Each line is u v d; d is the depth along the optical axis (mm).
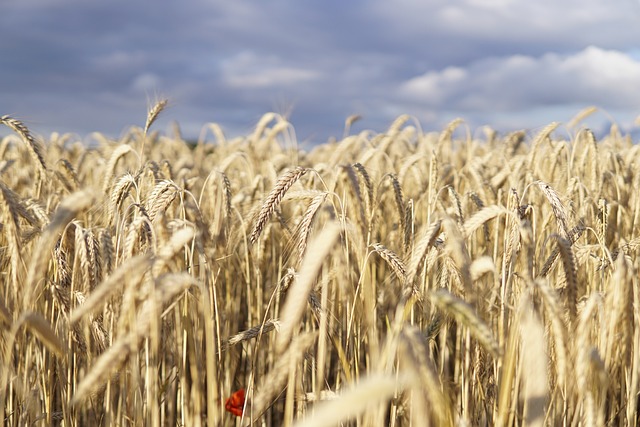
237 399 1218
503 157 2201
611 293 1040
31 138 1466
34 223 1216
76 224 1113
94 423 1279
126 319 980
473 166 1929
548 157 1991
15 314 1073
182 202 1139
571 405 1054
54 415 1227
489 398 1181
